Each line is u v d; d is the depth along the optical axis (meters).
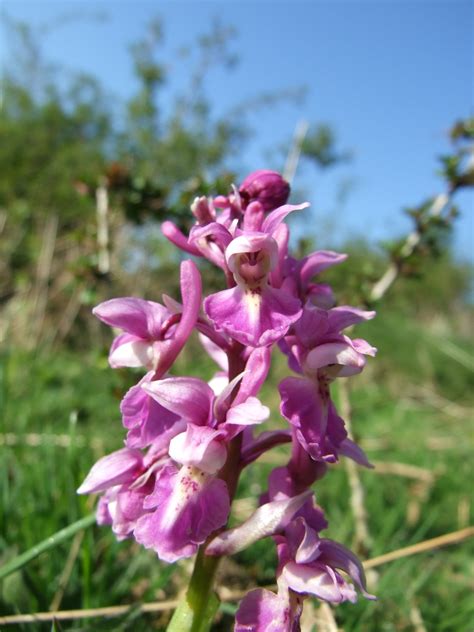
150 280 0.30
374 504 0.13
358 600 0.09
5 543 0.09
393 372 0.34
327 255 0.07
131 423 0.06
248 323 0.06
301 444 0.06
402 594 0.10
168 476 0.06
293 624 0.06
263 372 0.06
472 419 0.23
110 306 0.07
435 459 0.17
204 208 0.07
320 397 0.07
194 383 0.06
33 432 0.14
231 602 0.09
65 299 0.31
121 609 0.08
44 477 0.10
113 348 0.07
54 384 0.21
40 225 0.42
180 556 0.06
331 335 0.06
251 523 0.06
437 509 0.13
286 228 0.07
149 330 0.07
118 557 0.10
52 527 0.09
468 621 0.09
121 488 0.07
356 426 0.20
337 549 0.06
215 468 0.06
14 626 0.07
